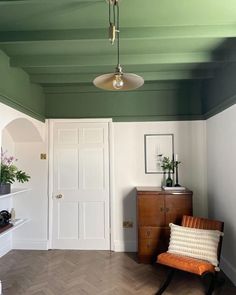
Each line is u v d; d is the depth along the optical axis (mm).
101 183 3996
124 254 3760
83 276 3043
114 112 4023
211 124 3643
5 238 3791
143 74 3389
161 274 3096
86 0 1823
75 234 3971
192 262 2598
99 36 2305
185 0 1852
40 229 3961
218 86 3242
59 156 4023
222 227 2879
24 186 3994
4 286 2807
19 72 3115
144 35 2264
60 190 3998
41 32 2320
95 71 3242
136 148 3992
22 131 3752
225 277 3014
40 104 3871
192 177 3922
